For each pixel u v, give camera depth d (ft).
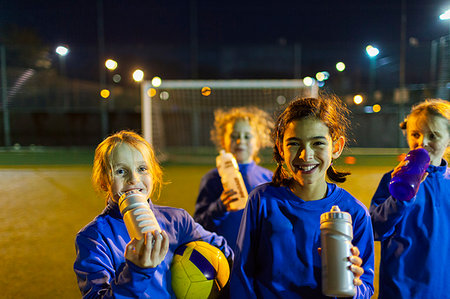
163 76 58.18
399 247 5.62
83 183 26.73
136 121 55.31
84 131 54.80
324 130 4.23
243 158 9.15
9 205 19.97
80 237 4.42
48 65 55.26
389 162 36.19
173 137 52.13
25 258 12.06
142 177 4.49
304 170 4.27
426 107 5.82
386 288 5.74
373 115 47.67
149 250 3.52
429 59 45.75
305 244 4.41
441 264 5.54
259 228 4.64
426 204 5.64
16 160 40.75
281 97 42.93
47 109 54.08
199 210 8.09
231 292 4.54
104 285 4.08
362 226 4.53
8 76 52.39
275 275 4.42
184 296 4.65
